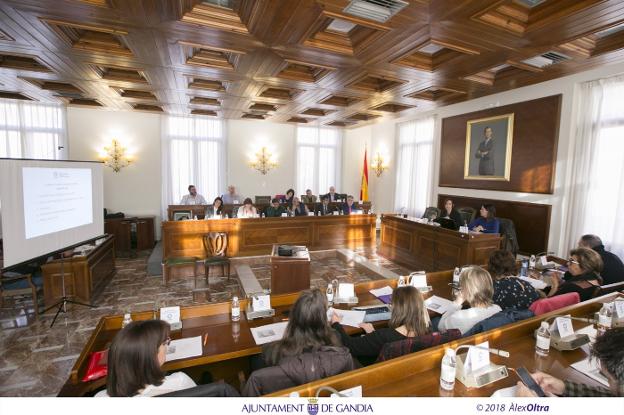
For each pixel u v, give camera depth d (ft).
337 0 8.45
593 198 15.78
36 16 9.28
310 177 31.81
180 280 16.75
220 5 9.52
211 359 5.82
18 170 9.90
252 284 15.14
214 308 7.50
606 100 15.24
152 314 6.88
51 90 17.75
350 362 4.66
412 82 15.23
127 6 8.71
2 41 11.05
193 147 26.96
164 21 9.53
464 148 22.53
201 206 23.11
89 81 15.66
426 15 9.08
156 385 3.99
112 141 24.48
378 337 5.70
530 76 14.49
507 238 17.03
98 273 14.82
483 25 9.64
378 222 32.71
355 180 33.99
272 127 29.68
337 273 17.93
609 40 11.58
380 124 32.73
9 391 8.07
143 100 19.84
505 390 4.33
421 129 27.04
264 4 8.64
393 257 20.36
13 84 16.56
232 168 28.55
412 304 5.77
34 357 9.55
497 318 6.19
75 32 11.09
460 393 4.38
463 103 22.67
